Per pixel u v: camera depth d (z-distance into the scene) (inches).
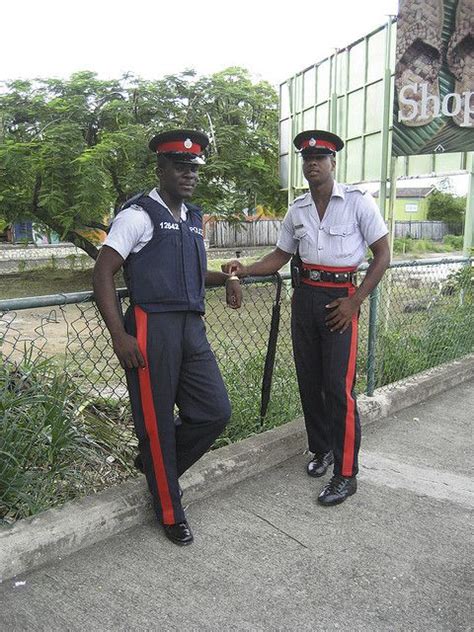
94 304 124.0
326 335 124.1
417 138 266.7
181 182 100.3
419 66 259.1
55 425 112.8
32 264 789.9
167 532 106.6
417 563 102.2
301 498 123.7
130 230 97.3
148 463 105.7
